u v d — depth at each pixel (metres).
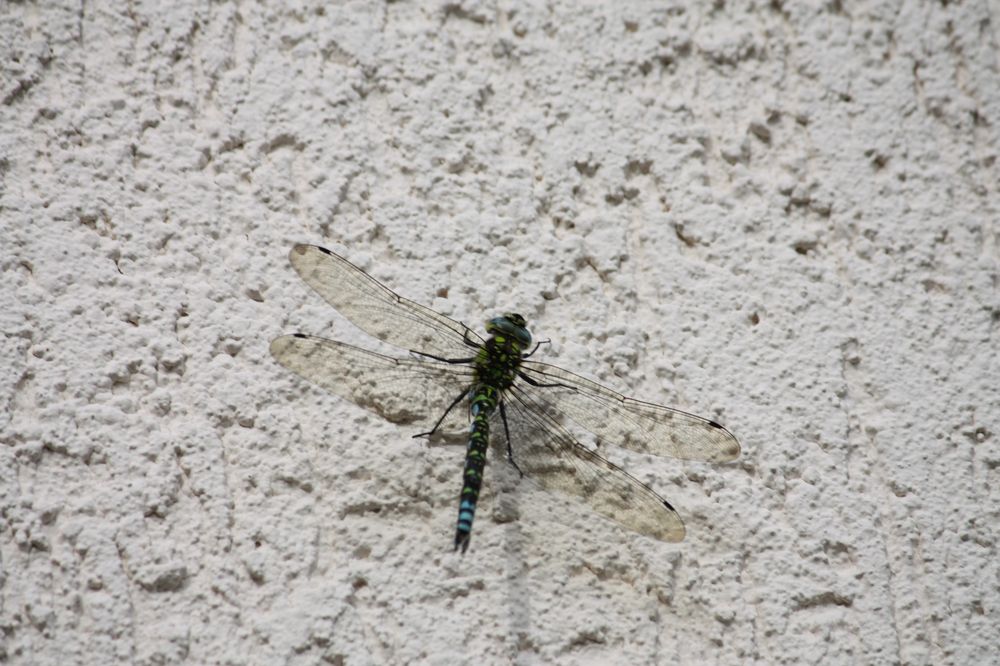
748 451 0.88
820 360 0.89
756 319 0.89
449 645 0.85
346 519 0.85
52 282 0.86
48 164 0.88
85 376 0.86
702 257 0.90
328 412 0.86
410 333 0.87
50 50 0.89
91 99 0.89
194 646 0.84
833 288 0.90
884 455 0.88
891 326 0.90
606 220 0.90
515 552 0.86
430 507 0.86
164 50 0.90
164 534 0.85
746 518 0.87
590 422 0.87
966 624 0.86
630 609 0.86
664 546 0.86
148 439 0.85
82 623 0.84
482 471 0.85
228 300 0.87
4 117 0.88
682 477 0.87
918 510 0.88
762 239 0.90
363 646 0.84
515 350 0.87
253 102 0.90
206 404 0.86
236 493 0.85
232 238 0.88
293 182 0.89
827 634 0.86
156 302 0.87
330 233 0.89
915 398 0.89
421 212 0.89
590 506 0.86
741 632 0.86
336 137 0.90
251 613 0.84
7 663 0.83
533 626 0.85
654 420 0.86
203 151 0.89
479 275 0.89
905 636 0.86
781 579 0.86
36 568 0.84
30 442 0.85
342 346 0.86
